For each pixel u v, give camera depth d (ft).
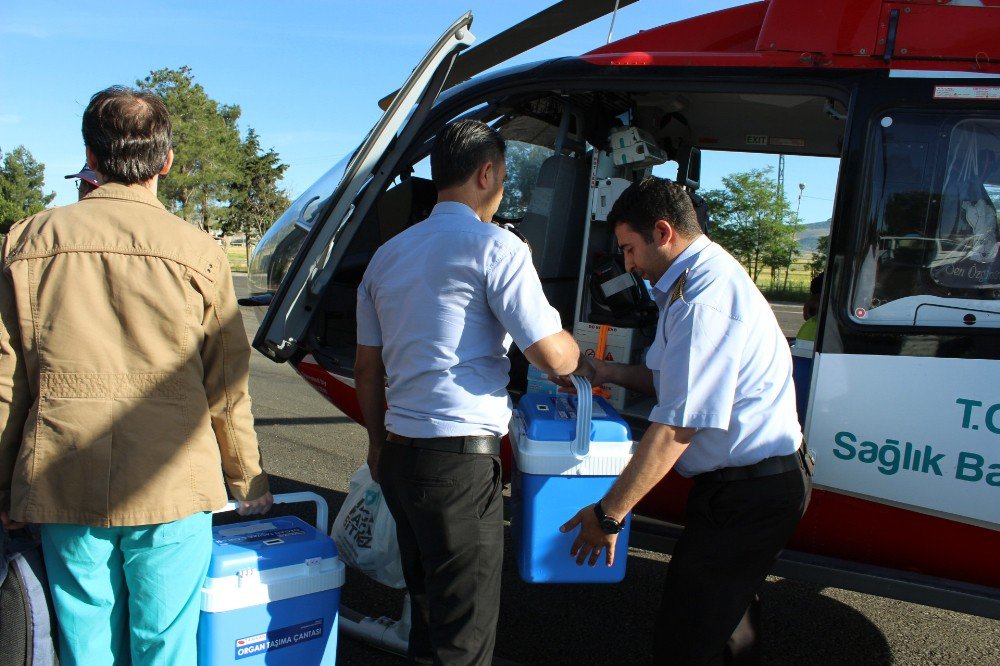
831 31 8.76
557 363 6.62
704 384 6.47
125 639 6.79
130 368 6.19
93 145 6.33
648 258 7.12
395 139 9.93
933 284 8.25
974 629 11.40
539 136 13.19
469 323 6.64
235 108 176.35
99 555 6.35
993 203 8.13
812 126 13.33
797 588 12.65
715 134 14.40
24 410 6.36
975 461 8.02
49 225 6.25
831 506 8.80
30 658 6.53
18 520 6.15
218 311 6.66
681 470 7.39
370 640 9.72
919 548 8.55
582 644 10.41
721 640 7.22
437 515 6.62
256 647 7.21
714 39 10.61
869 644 10.87
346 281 12.50
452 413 6.61
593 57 9.70
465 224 6.72
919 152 8.35
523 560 7.51
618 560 7.60
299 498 7.83
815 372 8.57
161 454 6.19
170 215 6.53
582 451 7.32
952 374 8.08
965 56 8.29
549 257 12.21
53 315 6.07
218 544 7.44
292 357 11.98
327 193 12.16
